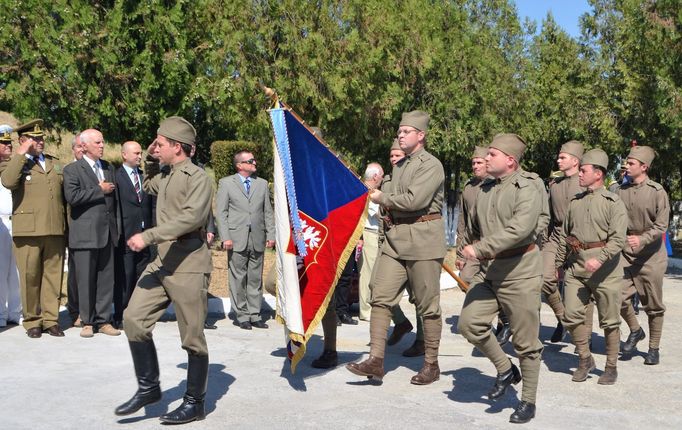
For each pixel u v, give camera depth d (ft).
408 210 20.59
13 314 28.43
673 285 45.70
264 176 61.31
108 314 26.71
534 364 17.92
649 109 61.41
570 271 22.43
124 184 27.76
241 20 52.11
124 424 16.89
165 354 23.77
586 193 22.56
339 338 27.91
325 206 21.26
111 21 47.85
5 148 26.37
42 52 47.19
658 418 18.49
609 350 21.94
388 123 62.18
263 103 53.06
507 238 17.44
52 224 25.93
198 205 16.76
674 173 77.46
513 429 17.25
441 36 67.10
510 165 18.35
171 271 16.94
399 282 21.09
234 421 17.29
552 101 75.97
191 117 56.80
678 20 53.83
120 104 49.42
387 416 17.90
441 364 23.67
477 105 66.90
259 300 29.32
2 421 16.93
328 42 53.01
